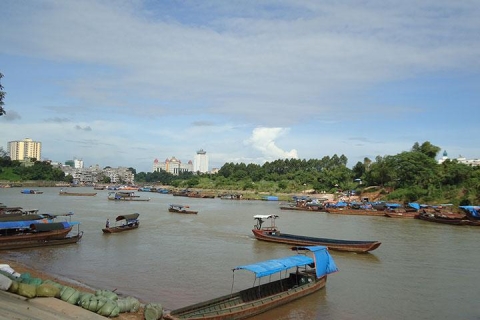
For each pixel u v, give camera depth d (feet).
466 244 217.56
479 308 118.42
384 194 485.97
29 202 450.30
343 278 148.36
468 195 368.07
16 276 111.14
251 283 139.03
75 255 178.19
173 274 149.38
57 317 84.48
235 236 235.40
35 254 178.29
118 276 145.59
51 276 142.00
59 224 202.90
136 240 217.15
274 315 109.60
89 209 377.91
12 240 185.37
